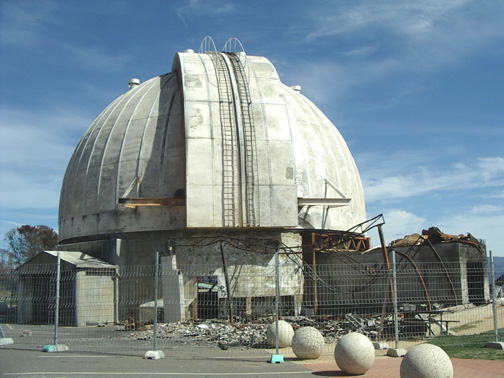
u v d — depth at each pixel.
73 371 12.65
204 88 29.95
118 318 28.84
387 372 12.88
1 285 29.73
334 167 33.91
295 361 14.73
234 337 19.94
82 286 27.92
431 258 27.42
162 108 32.69
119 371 12.70
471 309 24.45
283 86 38.44
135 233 30.17
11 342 18.61
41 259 29.58
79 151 35.09
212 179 27.78
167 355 15.66
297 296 28.73
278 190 28.25
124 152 31.73
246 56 33.91
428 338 18.52
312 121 35.38
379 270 25.50
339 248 32.12
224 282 27.84
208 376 12.12
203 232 28.59
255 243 28.70
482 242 29.17
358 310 27.75
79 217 32.62
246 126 29.00
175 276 26.52
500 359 14.09
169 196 30.12
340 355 12.55
